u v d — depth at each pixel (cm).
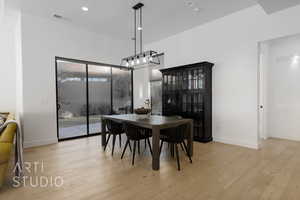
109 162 301
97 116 532
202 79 421
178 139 277
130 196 199
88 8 362
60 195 202
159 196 199
